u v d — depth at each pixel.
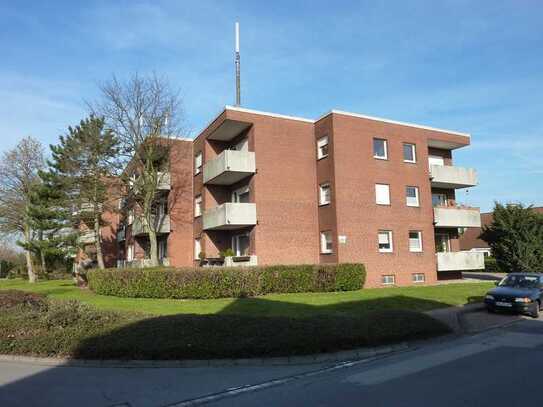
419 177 26.84
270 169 24.33
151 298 18.95
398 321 11.28
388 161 25.69
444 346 10.45
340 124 24.30
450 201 30.16
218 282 18.52
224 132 25.95
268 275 19.44
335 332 9.84
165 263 29.03
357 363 8.85
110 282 20.69
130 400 6.52
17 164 36.38
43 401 6.48
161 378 7.77
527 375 7.50
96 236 29.84
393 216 25.36
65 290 24.84
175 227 29.39
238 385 7.28
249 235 24.38
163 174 27.42
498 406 5.88
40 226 32.44
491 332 12.38
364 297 17.83
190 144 30.12
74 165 28.23
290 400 6.39
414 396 6.41
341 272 21.02
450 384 7.02
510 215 30.27
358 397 6.43
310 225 24.86
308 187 25.12
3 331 10.12
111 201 30.45
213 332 9.62
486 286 22.78
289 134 25.09
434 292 19.80
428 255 26.39
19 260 54.97
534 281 16.67
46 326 10.41
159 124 26.52
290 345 9.12
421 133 27.39
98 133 27.86
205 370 8.33
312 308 15.07
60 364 8.93
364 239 24.12
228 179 25.88
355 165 24.44
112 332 9.70
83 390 7.05
